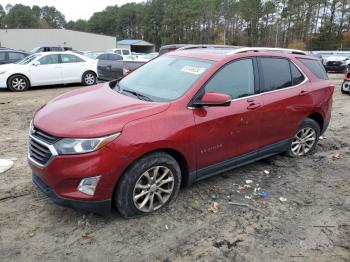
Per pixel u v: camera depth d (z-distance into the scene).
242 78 4.72
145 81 4.74
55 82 14.22
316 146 6.68
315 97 5.73
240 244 3.63
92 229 3.75
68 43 59.56
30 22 130.62
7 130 7.38
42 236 3.62
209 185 4.82
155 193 3.99
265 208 4.33
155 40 105.56
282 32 75.12
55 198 3.58
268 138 5.13
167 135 3.81
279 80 5.23
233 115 4.46
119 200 3.73
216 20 87.19
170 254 3.44
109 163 3.49
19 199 4.30
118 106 3.96
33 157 3.80
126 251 3.45
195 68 4.53
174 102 4.04
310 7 71.88
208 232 3.80
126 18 124.50
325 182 5.14
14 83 13.25
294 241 3.72
